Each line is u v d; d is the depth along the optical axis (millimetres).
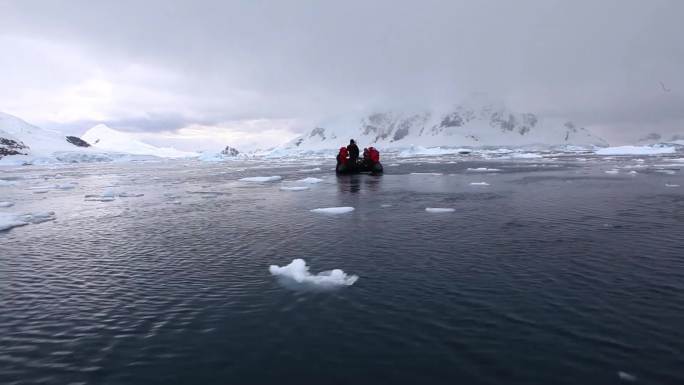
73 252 9688
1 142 116750
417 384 4258
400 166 45875
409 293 6570
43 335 5523
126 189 25500
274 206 16344
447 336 5176
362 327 5473
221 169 52406
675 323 5383
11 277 7867
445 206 15227
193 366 4699
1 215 14203
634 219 12031
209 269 8125
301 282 7203
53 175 46250
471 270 7621
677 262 7828
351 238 10336
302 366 4629
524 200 16375
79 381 4484
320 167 50719
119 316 6043
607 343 4930
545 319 5562
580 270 7484
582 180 24594
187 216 14414
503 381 4273
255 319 5809
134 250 9766
